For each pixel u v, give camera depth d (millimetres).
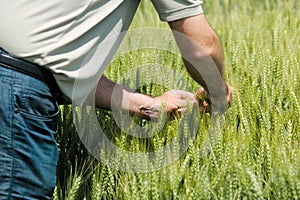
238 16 6477
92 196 3496
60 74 3453
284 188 3256
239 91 4285
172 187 3373
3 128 3346
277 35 5398
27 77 3385
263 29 6113
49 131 3461
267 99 4121
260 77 4504
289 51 5055
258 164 3584
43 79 3434
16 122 3352
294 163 3387
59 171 3885
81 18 3412
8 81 3354
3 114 3344
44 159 3430
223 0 7672
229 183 3295
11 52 3389
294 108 4086
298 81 4434
